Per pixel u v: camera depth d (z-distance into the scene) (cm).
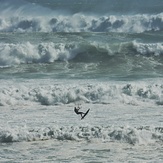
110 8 17062
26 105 7675
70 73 10019
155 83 8838
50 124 6456
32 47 11238
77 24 15538
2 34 12794
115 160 5275
